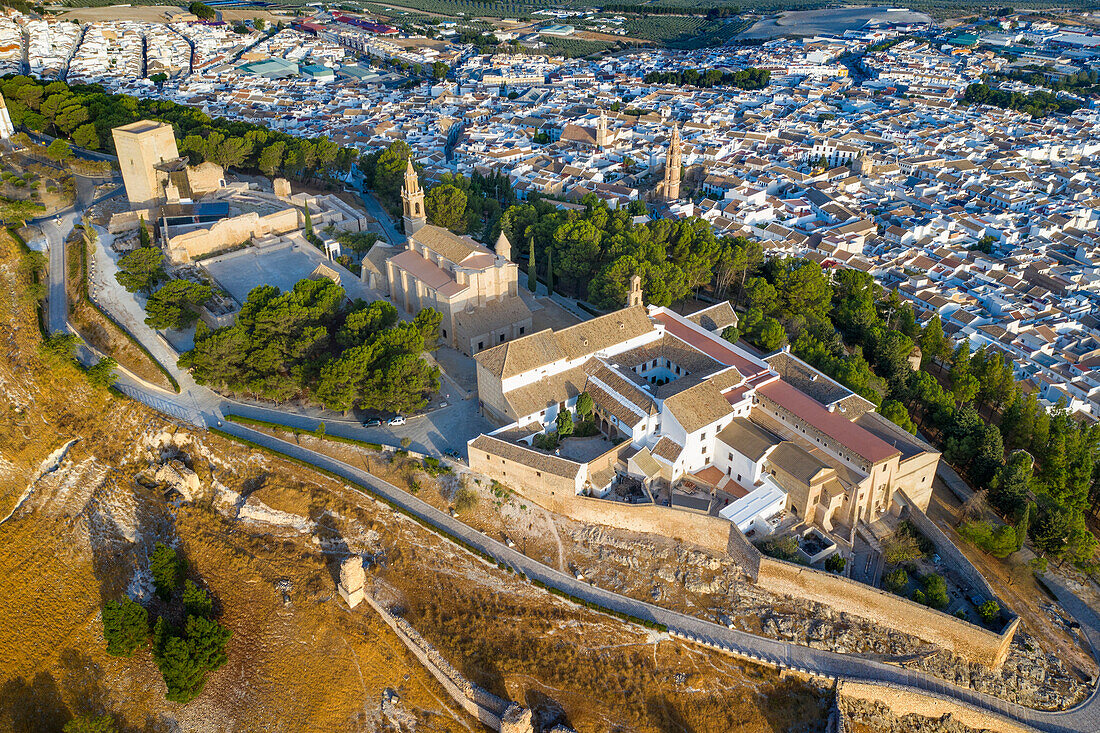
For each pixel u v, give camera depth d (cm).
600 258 18625
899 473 12644
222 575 12112
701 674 11056
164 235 18262
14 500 13275
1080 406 18662
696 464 13238
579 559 12106
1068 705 11206
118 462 13512
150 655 11619
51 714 11262
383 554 12106
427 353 15238
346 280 17762
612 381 13575
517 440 12925
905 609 11412
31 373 14512
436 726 10744
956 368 17538
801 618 11606
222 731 10888
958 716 11069
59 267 17350
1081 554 12912
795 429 13325
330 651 11225
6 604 12200
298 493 12712
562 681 10925
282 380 13812
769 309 18175
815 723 10825
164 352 15250
